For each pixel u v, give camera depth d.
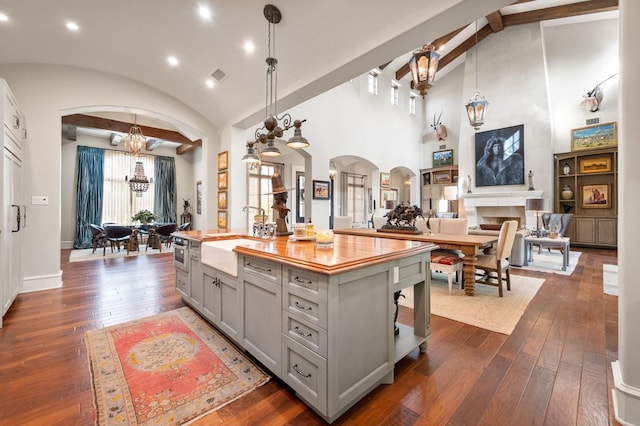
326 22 2.88
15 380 1.82
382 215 9.09
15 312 2.98
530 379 1.84
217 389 1.74
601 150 7.23
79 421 1.48
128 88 4.49
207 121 5.47
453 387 1.77
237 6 3.02
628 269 1.45
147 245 7.27
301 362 1.57
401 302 3.26
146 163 9.12
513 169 8.12
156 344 2.29
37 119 3.79
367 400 1.65
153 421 1.48
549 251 6.86
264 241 2.43
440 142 10.78
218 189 5.52
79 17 3.18
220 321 2.38
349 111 7.80
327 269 1.40
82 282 4.15
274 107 4.21
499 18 7.69
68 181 7.79
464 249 3.52
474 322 2.72
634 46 1.41
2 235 2.68
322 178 6.95
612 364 1.64
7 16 3.06
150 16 3.20
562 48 7.93
